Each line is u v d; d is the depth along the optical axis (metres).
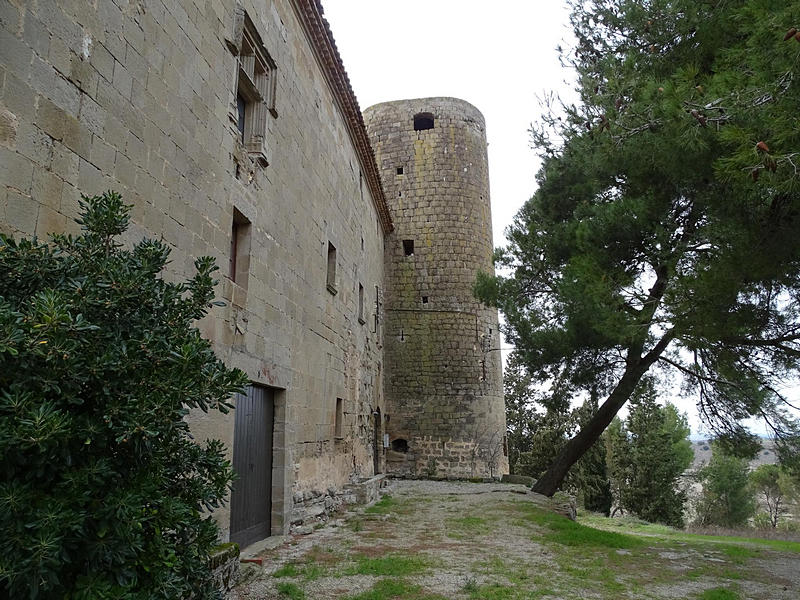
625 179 9.82
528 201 15.35
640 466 34.06
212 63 7.39
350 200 16.14
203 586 3.88
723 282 7.31
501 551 8.53
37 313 2.70
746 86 5.77
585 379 13.51
